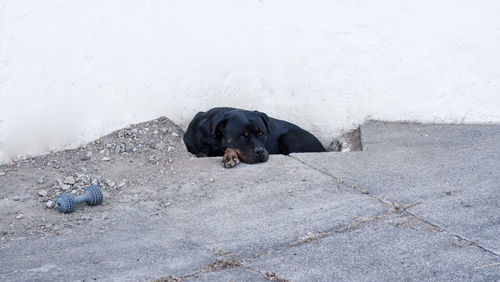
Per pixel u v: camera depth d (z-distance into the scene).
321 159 5.75
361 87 6.29
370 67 6.28
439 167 5.59
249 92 6.27
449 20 6.23
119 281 4.62
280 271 4.69
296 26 6.27
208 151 5.92
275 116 6.31
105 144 5.88
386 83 6.29
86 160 5.73
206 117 5.95
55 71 5.82
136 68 6.04
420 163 5.65
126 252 4.84
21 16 5.75
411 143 5.95
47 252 4.84
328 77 6.29
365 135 6.09
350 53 6.27
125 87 6.01
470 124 6.25
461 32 6.22
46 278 4.64
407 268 4.69
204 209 5.20
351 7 6.25
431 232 4.94
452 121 6.27
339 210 5.14
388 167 5.61
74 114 5.86
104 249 4.86
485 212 5.09
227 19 6.20
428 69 6.25
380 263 4.73
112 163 5.71
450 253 4.78
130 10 6.02
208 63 6.19
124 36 6.00
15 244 4.91
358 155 5.79
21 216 5.14
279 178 5.50
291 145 6.05
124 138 5.93
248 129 5.71
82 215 5.17
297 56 6.27
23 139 5.71
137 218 5.13
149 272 4.68
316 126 6.32
